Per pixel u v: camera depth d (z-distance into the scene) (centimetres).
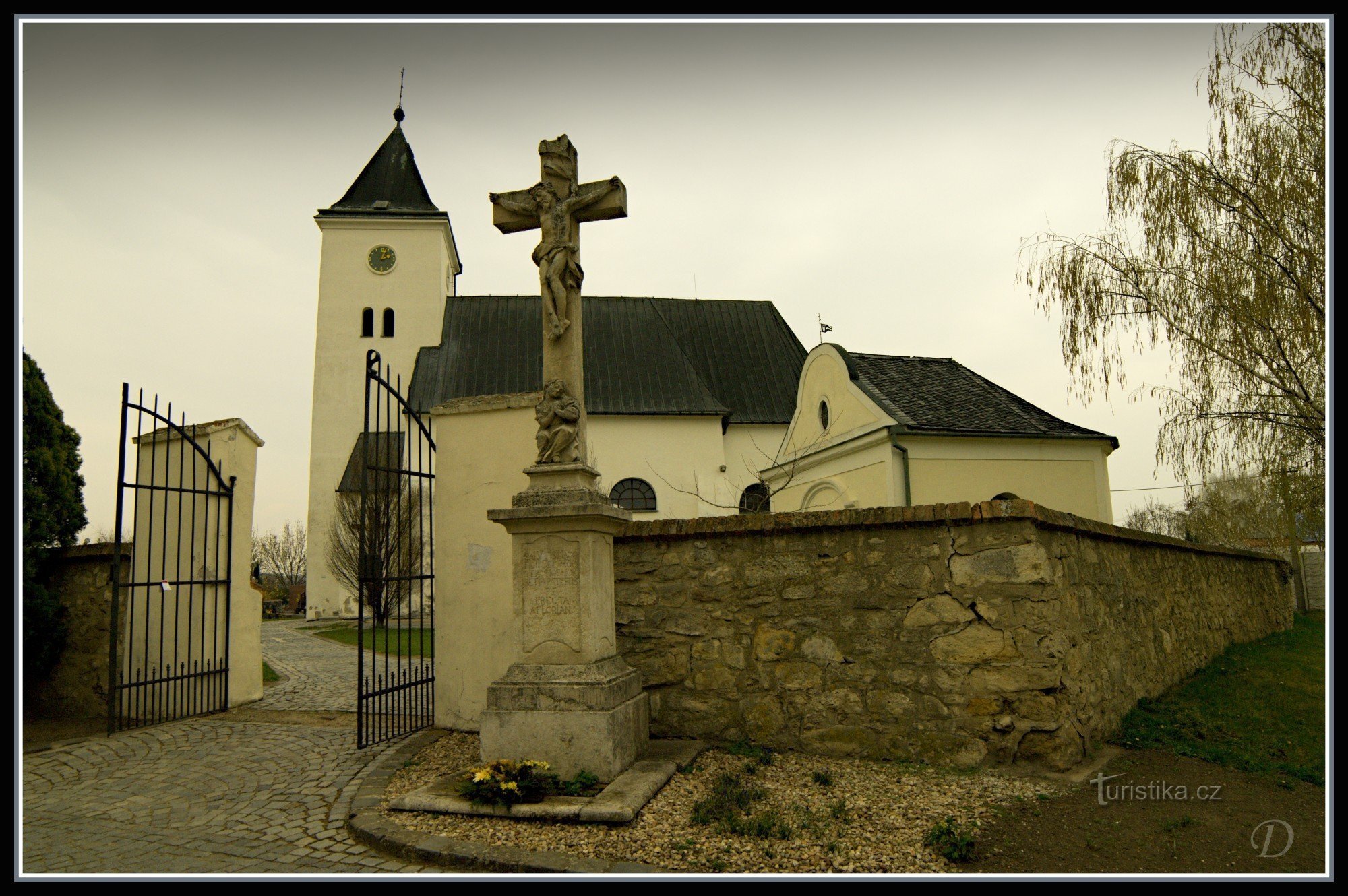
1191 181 805
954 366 1742
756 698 654
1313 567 2545
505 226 678
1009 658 586
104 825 515
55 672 924
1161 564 911
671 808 501
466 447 783
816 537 656
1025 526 592
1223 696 834
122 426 763
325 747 704
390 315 3947
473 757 632
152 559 920
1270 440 794
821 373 1689
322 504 3675
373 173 4241
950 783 547
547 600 579
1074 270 859
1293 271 765
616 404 2689
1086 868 417
